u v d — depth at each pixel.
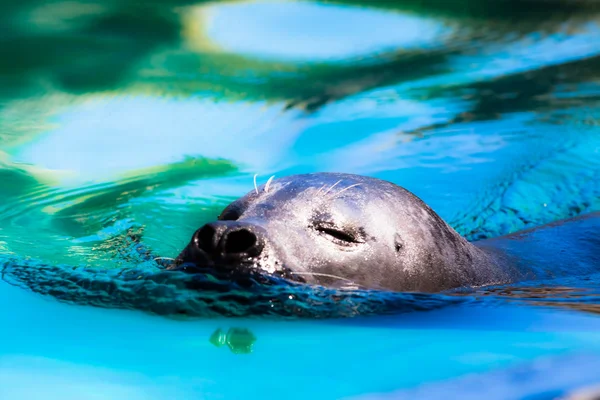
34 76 24.95
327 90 24.12
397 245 10.19
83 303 9.48
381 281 9.84
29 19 29.36
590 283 11.36
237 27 29.86
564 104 21.81
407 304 9.33
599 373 6.86
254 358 7.76
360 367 7.45
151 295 8.94
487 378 6.96
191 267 8.81
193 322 8.65
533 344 7.93
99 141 20.17
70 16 29.88
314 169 18.16
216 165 18.59
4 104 22.92
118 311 9.10
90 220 14.77
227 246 8.64
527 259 12.41
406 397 6.64
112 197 16.33
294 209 9.81
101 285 9.86
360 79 25.08
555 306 9.57
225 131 20.95
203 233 8.77
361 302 9.09
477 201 16.34
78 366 7.65
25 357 7.95
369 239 9.91
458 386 6.80
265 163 18.69
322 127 21.05
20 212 15.30
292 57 27.12
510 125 20.50
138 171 18.12
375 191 10.58
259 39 28.81
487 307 9.47
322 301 8.85
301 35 29.31
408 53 27.58
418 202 11.16
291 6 32.31
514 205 16.25
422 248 10.47
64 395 6.96
